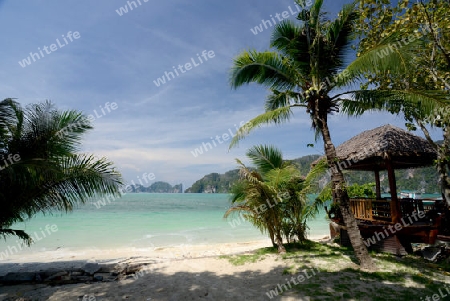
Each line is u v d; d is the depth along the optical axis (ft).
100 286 23.17
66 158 19.75
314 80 26.73
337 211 36.96
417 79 33.99
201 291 21.08
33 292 21.84
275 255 31.50
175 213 131.95
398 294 18.44
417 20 30.50
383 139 30.50
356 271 23.89
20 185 19.08
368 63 21.57
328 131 26.37
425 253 30.89
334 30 26.50
